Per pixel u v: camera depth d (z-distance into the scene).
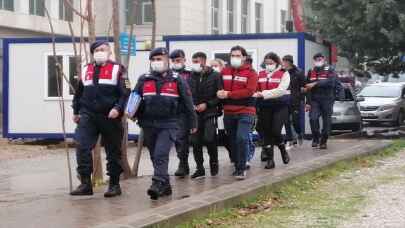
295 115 15.94
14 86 20.80
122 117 9.34
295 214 8.96
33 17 32.00
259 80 11.94
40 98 20.61
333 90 15.39
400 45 21.59
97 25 35.19
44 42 20.55
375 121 27.08
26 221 7.71
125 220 7.52
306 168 12.09
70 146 19.94
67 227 7.34
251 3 42.50
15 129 20.78
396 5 20.44
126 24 35.03
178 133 9.80
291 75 15.45
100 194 9.65
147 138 9.25
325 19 21.94
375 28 21.19
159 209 8.18
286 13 46.84
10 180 12.30
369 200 9.93
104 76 9.05
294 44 19.05
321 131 16.80
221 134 12.38
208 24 37.81
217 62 11.95
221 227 8.12
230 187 9.85
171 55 10.90
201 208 8.37
